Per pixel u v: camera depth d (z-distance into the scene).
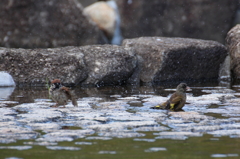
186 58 15.54
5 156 5.56
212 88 13.67
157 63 15.12
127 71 15.07
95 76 14.62
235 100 10.95
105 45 15.84
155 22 24.38
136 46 15.88
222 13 24.27
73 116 8.67
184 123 7.88
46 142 6.34
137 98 11.48
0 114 8.90
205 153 5.66
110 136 6.73
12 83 14.32
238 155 5.55
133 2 24.34
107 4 25.02
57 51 14.93
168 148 5.94
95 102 10.73
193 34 24.39
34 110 9.46
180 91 9.73
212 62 16.36
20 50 14.76
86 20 22.53
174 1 24.16
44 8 21.98
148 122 7.88
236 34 16.86
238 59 16.52
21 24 21.91
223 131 7.07
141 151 5.79
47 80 14.41
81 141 6.39
